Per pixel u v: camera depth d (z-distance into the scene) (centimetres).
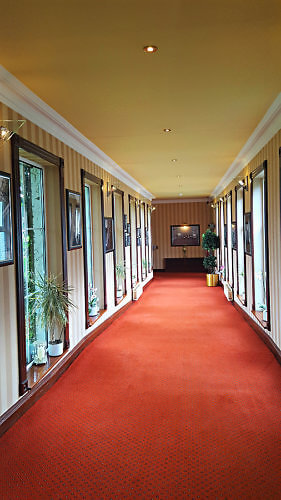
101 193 744
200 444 311
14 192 362
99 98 423
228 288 1034
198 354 562
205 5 255
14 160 362
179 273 1827
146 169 933
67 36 288
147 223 1531
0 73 333
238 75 374
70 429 343
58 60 326
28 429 344
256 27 285
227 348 591
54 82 372
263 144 589
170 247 1873
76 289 572
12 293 358
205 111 486
